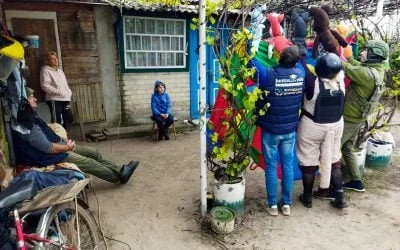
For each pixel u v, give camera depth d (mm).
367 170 4398
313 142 3295
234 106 3031
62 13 5582
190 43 6801
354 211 3393
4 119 2920
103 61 6133
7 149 2967
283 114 3037
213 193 3342
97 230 3023
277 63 3373
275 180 3271
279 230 3072
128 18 6125
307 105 3219
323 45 3502
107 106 6344
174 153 5246
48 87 5211
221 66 2979
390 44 5137
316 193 3691
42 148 3002
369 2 5836
